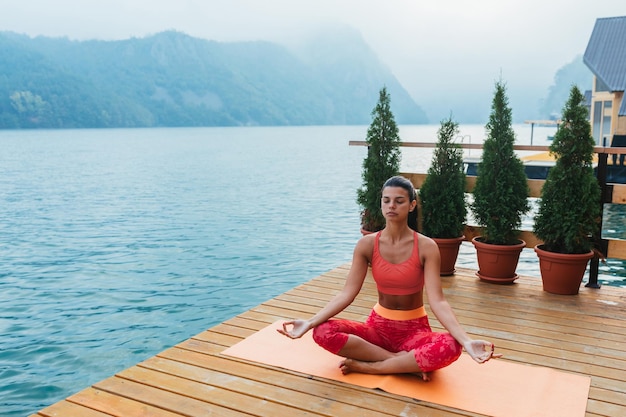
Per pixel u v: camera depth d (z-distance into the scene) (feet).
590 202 14.87
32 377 15.75
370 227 18.47
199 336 11.84
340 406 8.78
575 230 14.89
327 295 15.02
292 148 167.32
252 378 9.77
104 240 36.65
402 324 10.11
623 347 11.47
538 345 11.57
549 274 15.23
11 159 121.70
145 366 10.27
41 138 256.93
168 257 31.35
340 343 9.74
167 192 63.93
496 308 14.07
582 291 15.58
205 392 9.24
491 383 9.62
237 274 27.35
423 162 92.53
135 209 51.16
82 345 18.15
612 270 26.89
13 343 18.35
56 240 36.86
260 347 11.13
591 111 89.35
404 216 9.95
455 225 17.01
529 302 14.56
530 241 16.69
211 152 146.82
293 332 9.82
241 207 51.88
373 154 18.06
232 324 12.64
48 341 18.52
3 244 35.63
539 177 49.88
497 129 16.22
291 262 29.84
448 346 9.26
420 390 9.32
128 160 117.91
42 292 24.49
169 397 9.06
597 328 12.61
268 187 68.18
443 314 9.56
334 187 67.82
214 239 36.55
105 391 9.28
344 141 218.18
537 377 9.89
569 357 10.94
